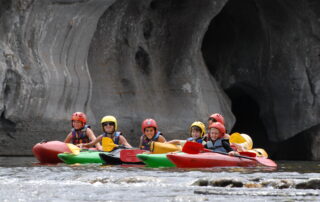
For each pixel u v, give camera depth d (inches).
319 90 3265.3
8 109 2110.0
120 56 2743.6
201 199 702.5
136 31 2797.7
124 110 2679.6
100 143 1596.9
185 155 1266.0
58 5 2207.2
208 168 1250.6
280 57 3299.7
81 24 2359.7
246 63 3348.9
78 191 778.8
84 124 1589.6
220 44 3395.7
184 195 735.7
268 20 3255.4
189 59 2960.1
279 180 847.1
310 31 3240.7
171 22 2957.7
